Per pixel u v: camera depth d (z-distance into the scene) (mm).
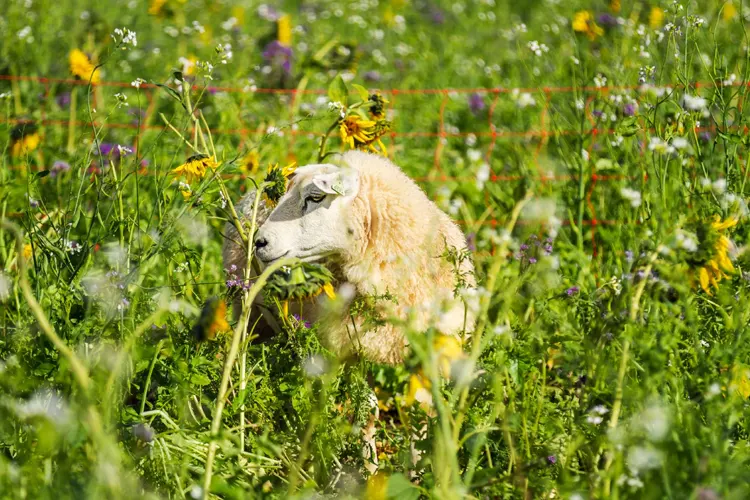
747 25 8281
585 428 3457
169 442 3924
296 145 7562
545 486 3363
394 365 5004
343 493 3693
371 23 12945
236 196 6461
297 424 4012
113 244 4449
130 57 9914
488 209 6492
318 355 4199
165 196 5043
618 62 6586
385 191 4734
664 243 3385
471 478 3279
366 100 5270
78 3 11531
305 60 7195
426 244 4629
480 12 13148
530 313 4160
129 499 2885
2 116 7211
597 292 3838
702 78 6602
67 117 7891
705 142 6000
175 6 9836
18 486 3154
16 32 9453
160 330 4426
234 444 4000
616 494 3088
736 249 3980
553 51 9461
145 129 7430
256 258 4926
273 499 3598
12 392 3615
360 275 4715
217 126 8055
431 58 10953
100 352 3598
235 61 10219
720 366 3646
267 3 13898
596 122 6367
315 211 4688
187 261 4965
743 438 3707
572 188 6340
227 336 4344
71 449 3285
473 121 9008
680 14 5789
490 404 3896
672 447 3158
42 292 4227
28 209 4668
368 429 4555
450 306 3801
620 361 3531
